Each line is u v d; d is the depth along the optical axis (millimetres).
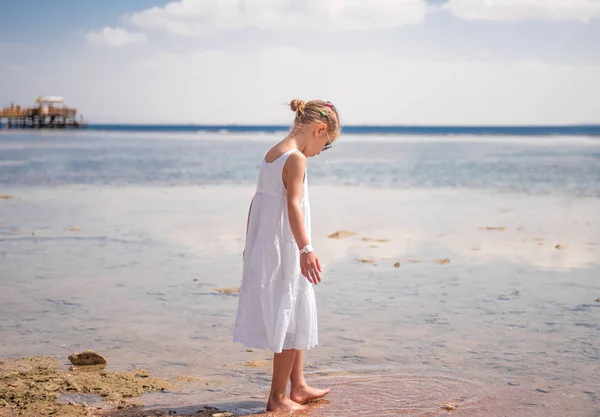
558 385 3631
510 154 35906
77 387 3555
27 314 5137
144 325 4863
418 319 5027
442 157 32906
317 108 3361
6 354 4160
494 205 13156
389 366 3971
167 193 15398
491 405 3336
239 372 3879
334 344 4410
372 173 22312
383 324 4895
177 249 8172
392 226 10203
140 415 3188
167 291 5953
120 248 8227
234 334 3293
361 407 3330
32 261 7348
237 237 9133
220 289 6043
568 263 7273
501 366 3961
